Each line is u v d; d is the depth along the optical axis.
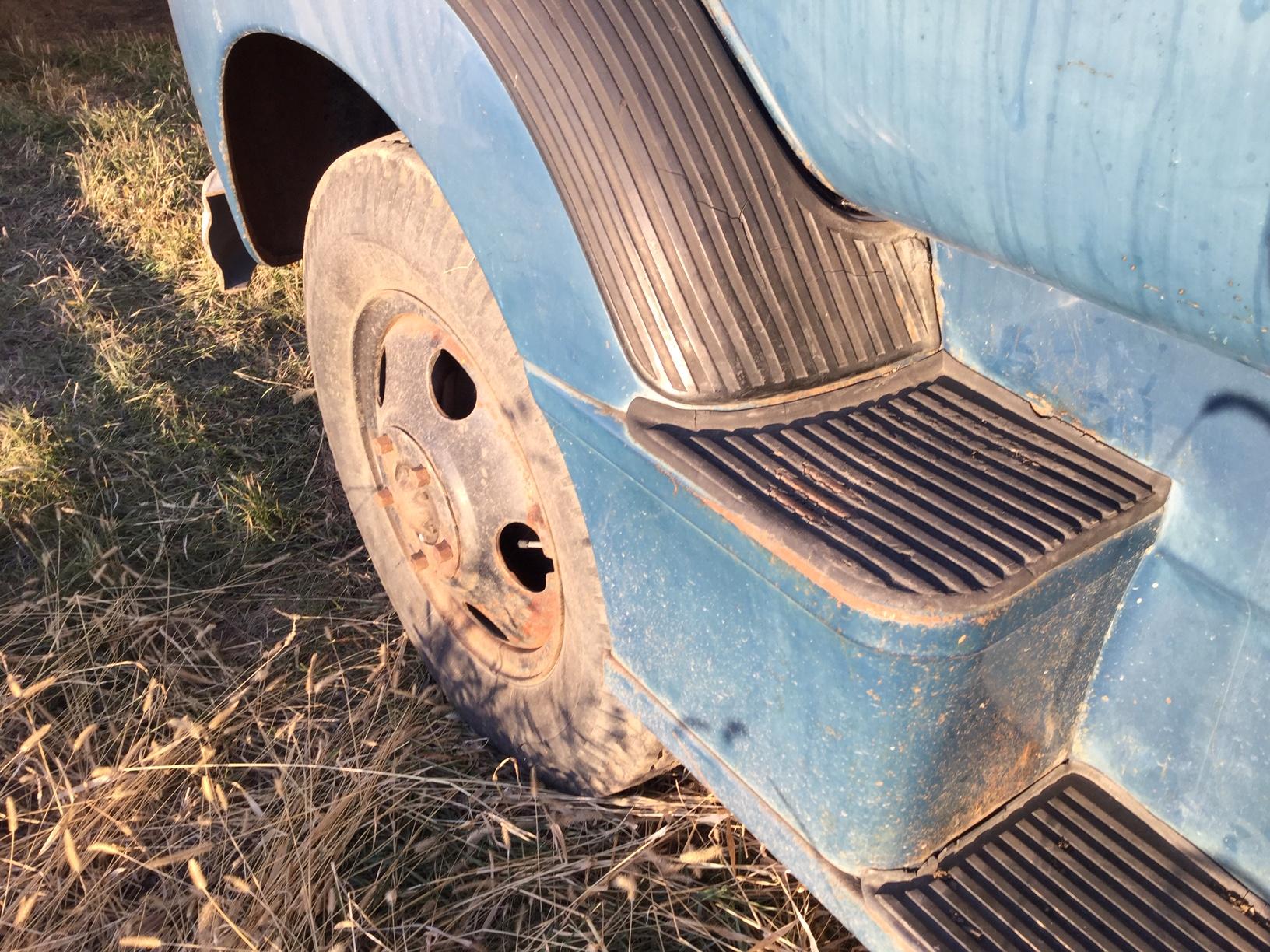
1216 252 0.88
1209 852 1.36
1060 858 1.38
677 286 1.37
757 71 1.34
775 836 1.51
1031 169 0.97
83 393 3.69
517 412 1.83
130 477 3.30
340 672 2.52
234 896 2.08
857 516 1.25
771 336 1.39
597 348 1.51
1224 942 1.29
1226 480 1.17
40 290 4.34
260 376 3.79
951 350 1.47
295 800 2.25
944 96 1.01
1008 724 1.33
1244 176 0.82
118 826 2.21
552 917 2.01
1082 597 1.25
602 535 1.66
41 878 2.09
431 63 1.61
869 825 1.36
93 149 5.32
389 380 2.26
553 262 1.52
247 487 3.17
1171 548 1.25
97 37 7.08
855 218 1.41
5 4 7.39
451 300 1.91
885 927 1.35
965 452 1.33
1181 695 1.31
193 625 2.74
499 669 2.28
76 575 2.91
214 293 4.23
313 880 2.08
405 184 1.93
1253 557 1.17
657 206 1.36
